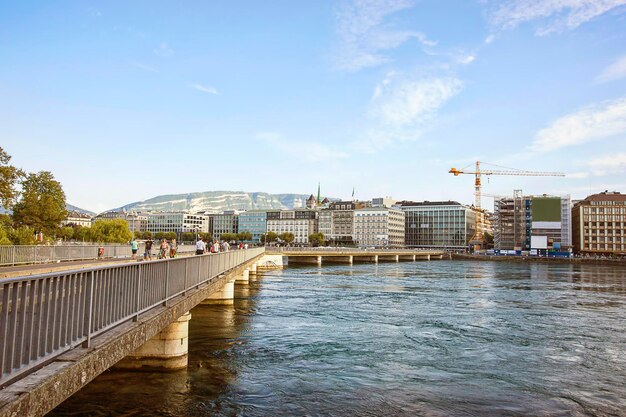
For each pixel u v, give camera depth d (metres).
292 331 28.16
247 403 15.69
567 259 182.12
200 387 16.77
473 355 23.30
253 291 50.84
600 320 34.66
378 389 17.77
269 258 101.25
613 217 198.75
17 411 6.43
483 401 16.75
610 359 22.92
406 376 19.52
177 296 17.34
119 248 55.56
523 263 171.62
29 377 7.45
